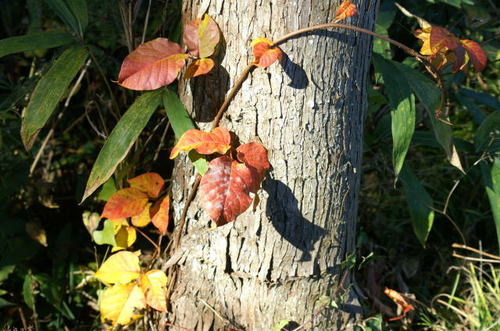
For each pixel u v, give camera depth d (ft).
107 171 3.60
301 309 3.87
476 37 4.99
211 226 3.79
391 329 4.23
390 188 4.89
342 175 3.76
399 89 3.91
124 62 3.48
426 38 3.79
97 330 4.33
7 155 4.43
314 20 3.48
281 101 3.56
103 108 4.59
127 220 4.26
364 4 3.59
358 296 4.13
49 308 4.41
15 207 4.51
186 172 3.82
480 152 4.50
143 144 4.46
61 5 3.86
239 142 3.65
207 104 3.66
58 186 4.71
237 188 3.46
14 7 5.07
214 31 3.51
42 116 3.66
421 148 5.14
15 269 4.40
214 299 3.88
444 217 4.83
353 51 3.60
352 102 3.69
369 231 4.79
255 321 3.86
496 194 4.31
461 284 4.55
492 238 4.78
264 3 3.46
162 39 3.55
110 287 3.95
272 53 3.41
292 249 3.77
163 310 3.87
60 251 4.48
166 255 4.08
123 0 4.01
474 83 5.50
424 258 4.77
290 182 3.67
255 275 3.81
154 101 3.70
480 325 4.20
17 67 4.93
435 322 4.36
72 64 3.76
